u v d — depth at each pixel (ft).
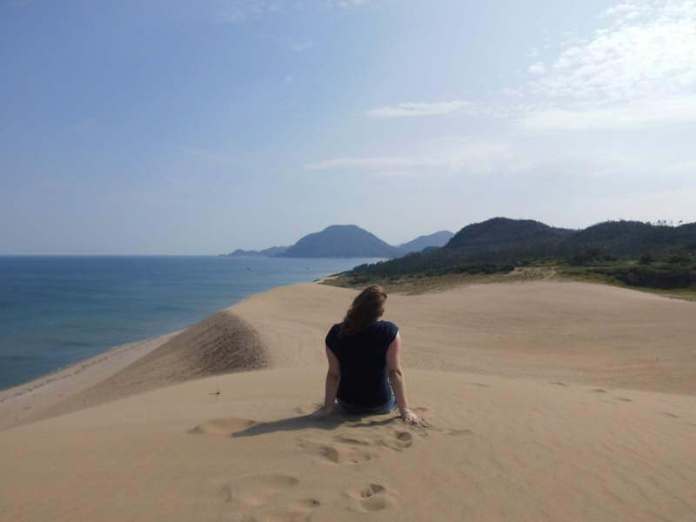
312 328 82.48
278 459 14.06
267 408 21.38
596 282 169.78
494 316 98.99
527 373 51.34
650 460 15.03
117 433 17.57
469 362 58.03
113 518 10.68
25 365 106.63
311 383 30.19
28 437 17.80
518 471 13.74
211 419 19.01
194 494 11.84
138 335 146.30
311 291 159.12
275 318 95.71
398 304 120.06
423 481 12.87
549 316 95.61
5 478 12.82
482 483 12.89
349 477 12.94
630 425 19.42
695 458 15.38
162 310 215.51
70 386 80.28
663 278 169.89
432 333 82.74
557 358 61.36
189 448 15.11
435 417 19.04
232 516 10.79
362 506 11.47
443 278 214.48
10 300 258.57
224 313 101.19
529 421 19.13
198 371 65.36
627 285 168.14
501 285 165.37
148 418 21.27
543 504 11.90
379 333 17.99
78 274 593.01
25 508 11.10
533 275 186.19
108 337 143.02
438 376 33.58
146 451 14.89
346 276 335.88
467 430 17.28
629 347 65.82
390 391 18.81
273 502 11.53
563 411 21.47
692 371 49.83
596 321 87.86
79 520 10.58
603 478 13.51
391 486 12.51
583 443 16.43
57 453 14.96
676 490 12.87
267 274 643.45
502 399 23.88
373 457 14.34
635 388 43.55
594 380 47.57
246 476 12.78
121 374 79.10
